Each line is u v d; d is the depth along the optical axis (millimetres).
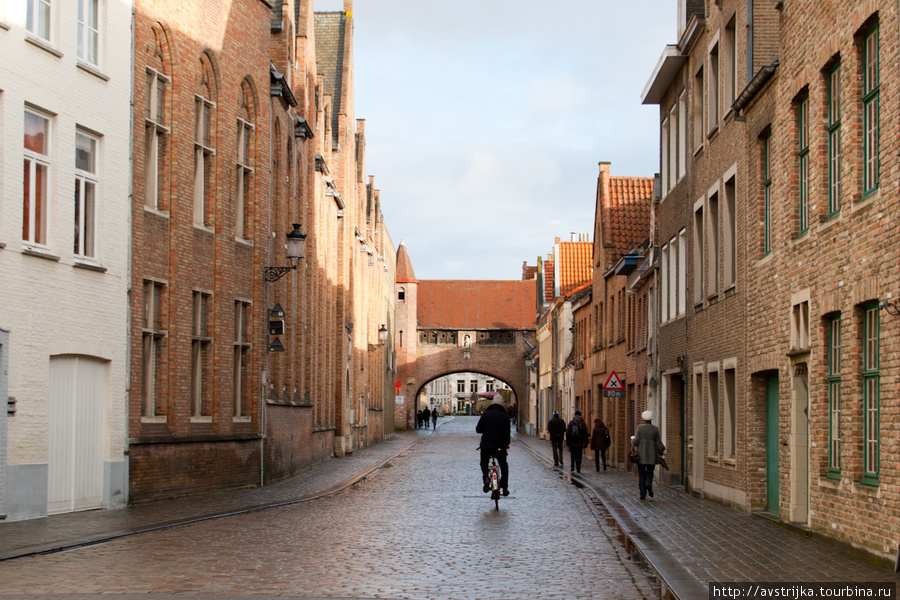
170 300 21297
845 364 13250
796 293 15516
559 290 63625
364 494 22969
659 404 29062
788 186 16031
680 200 25703
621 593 10016
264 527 15672
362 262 53562
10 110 16125
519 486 25828
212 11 23250
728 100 20812
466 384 151625
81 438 18016
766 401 18328
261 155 26203
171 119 21453
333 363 42656
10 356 16078
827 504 13906
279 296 29281
